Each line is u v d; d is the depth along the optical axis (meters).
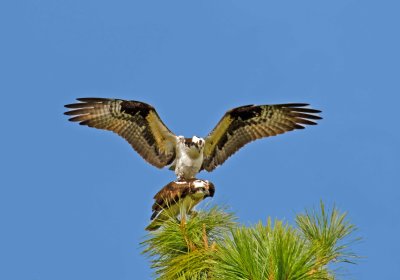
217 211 11.14
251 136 18.11
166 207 12.78
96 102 17.00
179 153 16.81
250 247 8.17
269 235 8.28
